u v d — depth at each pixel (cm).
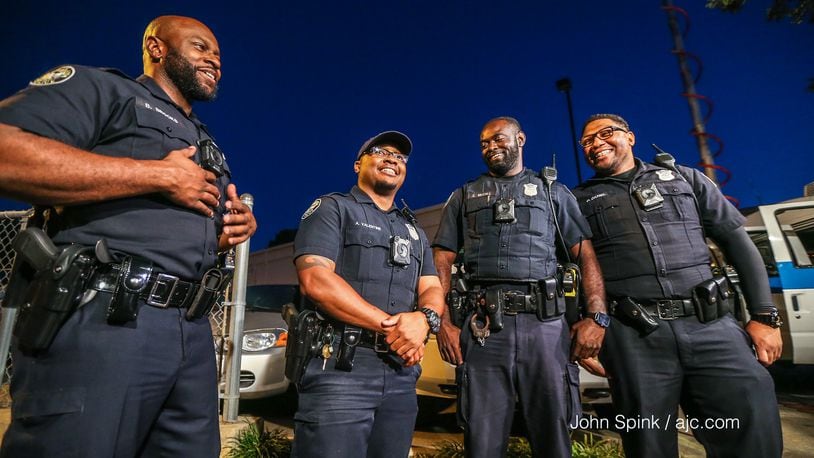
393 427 169
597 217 236
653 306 210
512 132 244
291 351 163
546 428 194
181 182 121
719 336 200
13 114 101
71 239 115
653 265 214
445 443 287
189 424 134
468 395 206
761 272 218
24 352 108
